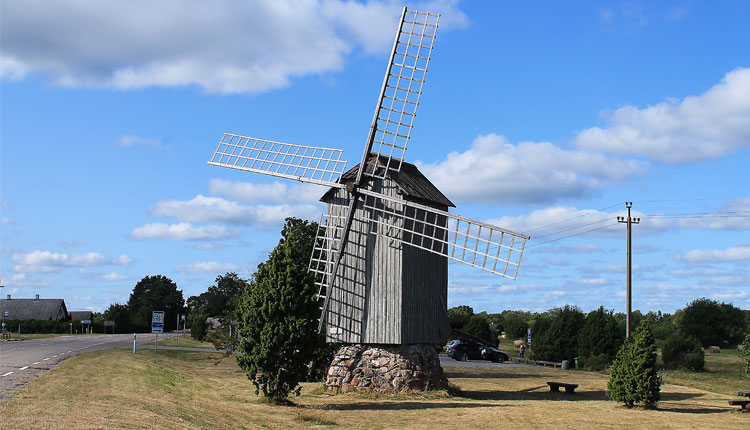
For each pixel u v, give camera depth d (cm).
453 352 5675
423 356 2791
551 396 3006
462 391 2922
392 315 2653
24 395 1802
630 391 2570
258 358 2253
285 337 2270
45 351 4378
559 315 5897
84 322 10944
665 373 4712
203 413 1877
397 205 2686
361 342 2711
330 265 2800
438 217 2853
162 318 4928
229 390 2686
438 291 2897
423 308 2775
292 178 2831
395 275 2664
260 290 2297
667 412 2480
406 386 2677
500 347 7931
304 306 2294
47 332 10662
